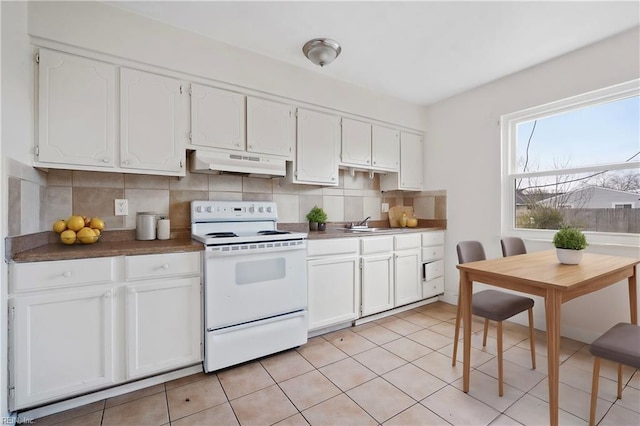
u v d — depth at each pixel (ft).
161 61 6.29
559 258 5.82
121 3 5.74
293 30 6.63
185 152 6.78
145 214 6.84
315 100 8.54
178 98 6.65
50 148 5.41
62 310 4.91
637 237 7.04
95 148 5.80
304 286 7.43
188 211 7.69
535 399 5.33
